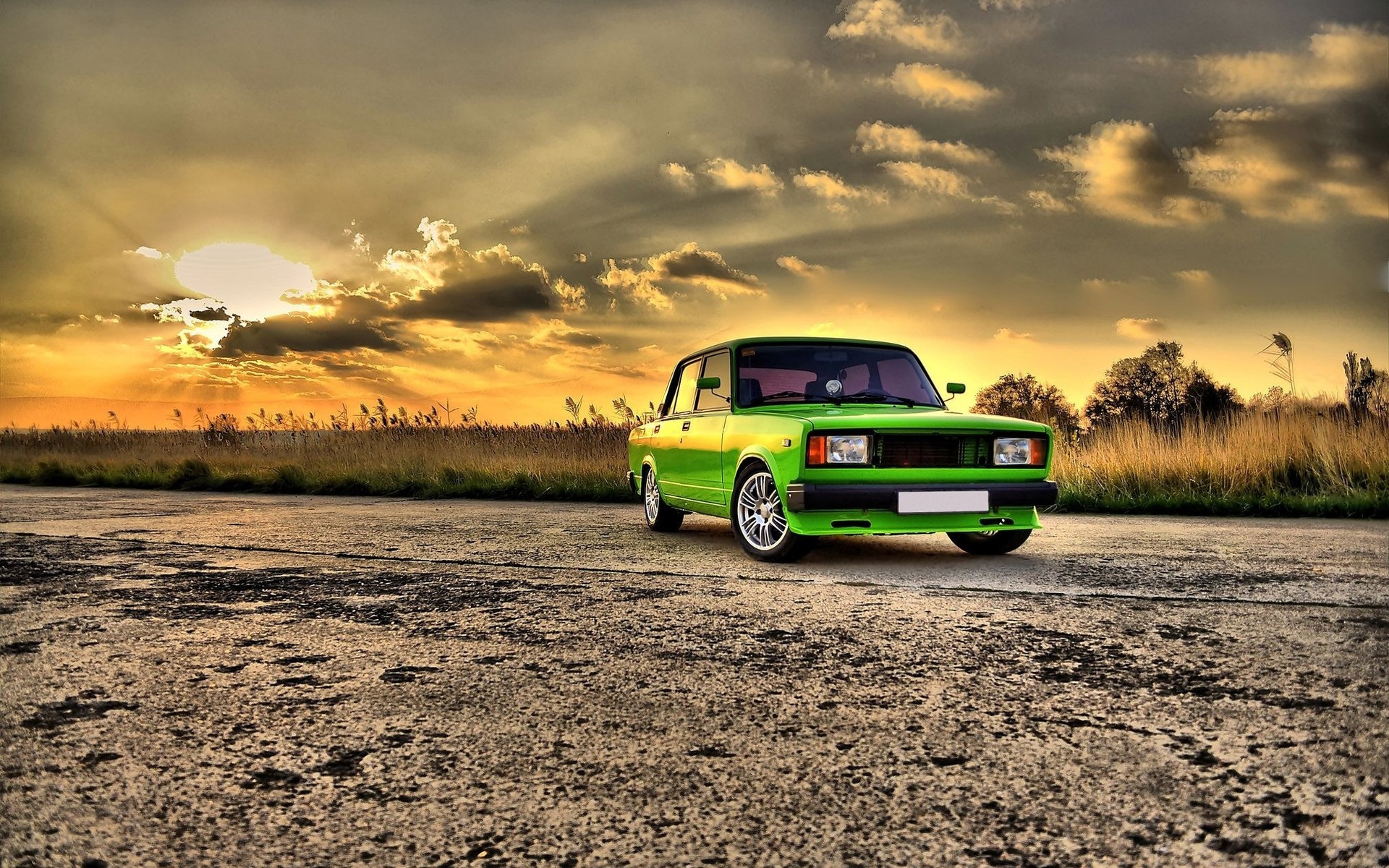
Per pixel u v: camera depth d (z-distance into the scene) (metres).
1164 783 2.36
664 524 8.06
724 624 4.20
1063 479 10.55
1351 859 1.96
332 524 8.80
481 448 14.73
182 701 3.10
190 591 5.15
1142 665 3.45
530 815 2.20
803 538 5.92
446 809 2.24
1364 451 10.73
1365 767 2.45
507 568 5.91
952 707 2.97
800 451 5.66
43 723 2.89
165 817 2.21
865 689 3.17
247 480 14.69
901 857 1.98
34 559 6.43
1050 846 2.03
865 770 2.46
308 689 3.24
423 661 3.60
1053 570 5.71
